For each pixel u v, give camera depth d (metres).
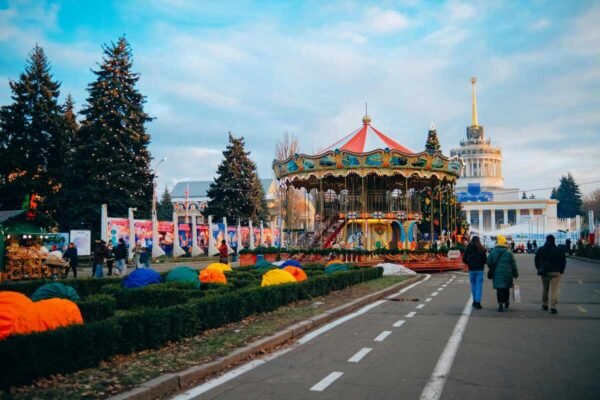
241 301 11.85
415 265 32.12
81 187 45.91
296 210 53.12
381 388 6.91
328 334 10.96
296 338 10.54
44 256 27.58
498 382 7.14
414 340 10.19
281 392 6.79
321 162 32.78
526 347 9.42
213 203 67.25
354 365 8.23
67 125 50.97
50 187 44.00
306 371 7.88
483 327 11.59
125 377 7.00
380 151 32.03
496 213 135.38
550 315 13.35
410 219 35.38
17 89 48.94
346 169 32.81
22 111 48.84
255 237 65.69
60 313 8.08
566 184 148.00
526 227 89.50
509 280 13.98
